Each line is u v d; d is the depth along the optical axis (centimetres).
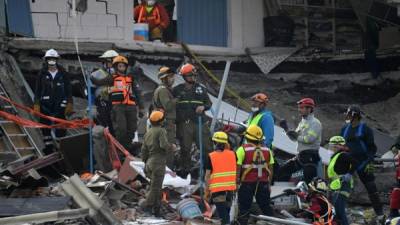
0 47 4553
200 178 3678
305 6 5641
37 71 4712
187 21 5400
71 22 4922
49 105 4062
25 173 3622
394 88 5462
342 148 3475
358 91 5472
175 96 3891
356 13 5653
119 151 3966
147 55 5134
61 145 3834
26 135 4072
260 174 3328
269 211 3381
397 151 4094
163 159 3416
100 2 5031
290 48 5525
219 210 3281
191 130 3878
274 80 5475
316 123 3762
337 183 3441
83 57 4869
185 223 3244
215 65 5447
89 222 3139
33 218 2992
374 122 5244
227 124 4269
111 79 3931
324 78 5516
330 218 3369
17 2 4756
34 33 4831
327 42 5703
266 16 5625
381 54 5484
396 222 3300
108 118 3984
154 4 5162
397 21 5550
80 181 3303
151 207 3431
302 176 3975
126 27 5112
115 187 3553
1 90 4256
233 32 5519
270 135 3678
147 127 3981
